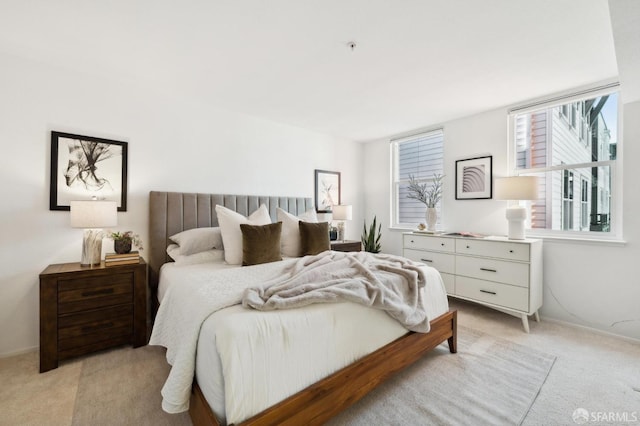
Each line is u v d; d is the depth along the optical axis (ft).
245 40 6.48
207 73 8.07
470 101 10.07
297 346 4.27
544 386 5.87
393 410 5.16
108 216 7.38
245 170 11.48
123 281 7.39
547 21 5.74
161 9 5.44
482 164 11.18
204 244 8.86
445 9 5.42
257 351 3.89
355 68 7.73
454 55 7.06
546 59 7.23
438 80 8.43
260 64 7.55
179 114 9.84
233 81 8.57
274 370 4.00
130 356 7.12
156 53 7.06
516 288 8.89
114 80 8.56
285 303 4.50
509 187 9.17
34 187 7.47
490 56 7.11
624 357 7.04
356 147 15.70
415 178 14.06
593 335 8.35
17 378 6.14
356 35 6.28
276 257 8.45
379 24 5.89
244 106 10.63
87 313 6.93
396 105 10.45
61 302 6.62
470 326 9.05
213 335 3.91
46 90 7.61
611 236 8.59
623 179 8.18
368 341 5.30
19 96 7.29
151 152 9.29
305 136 13.48
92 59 7.34
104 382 6.00
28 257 7.41
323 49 6.83
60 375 6.26
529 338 8.16
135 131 8.98
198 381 4.22
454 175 12.07
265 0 5.20
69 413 5.07
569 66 7.58
